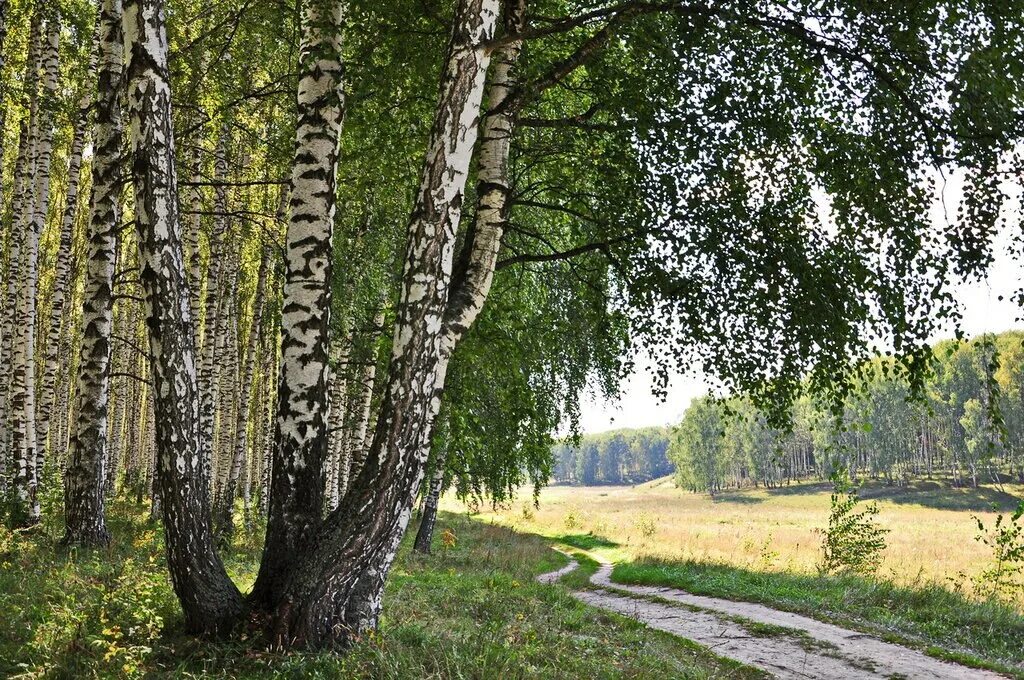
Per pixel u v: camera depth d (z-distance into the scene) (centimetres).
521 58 806
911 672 844
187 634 525
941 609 1242
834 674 829
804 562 1958
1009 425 7881
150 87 520
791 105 723
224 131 1130
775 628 1085
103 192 958
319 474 580
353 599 537
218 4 977
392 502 551
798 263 714
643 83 737
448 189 569
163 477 527
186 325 532
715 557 2066
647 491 12850
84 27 1205
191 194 1489
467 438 1154
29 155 1549
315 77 604
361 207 1087
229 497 1560
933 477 8925
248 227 1394
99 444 953
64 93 1361
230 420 1869
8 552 826
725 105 705
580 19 662
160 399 524
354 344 1229
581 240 932
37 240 1246
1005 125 661
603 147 824
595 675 627
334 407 1681
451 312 638
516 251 1004
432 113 902
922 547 2466
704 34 693
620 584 1692
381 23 795
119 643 495
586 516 4150
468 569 1634
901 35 676
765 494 9325
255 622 518
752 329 754
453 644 590
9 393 1514
